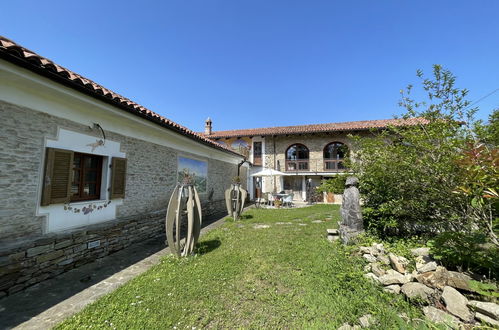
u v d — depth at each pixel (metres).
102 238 4.15
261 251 4.31
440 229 3.57
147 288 2.82
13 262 2.76
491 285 1.96
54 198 3.48
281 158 17.94
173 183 7.07
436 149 3.19
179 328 2.07
